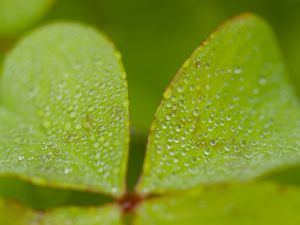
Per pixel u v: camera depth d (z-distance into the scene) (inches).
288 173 2.6
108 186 2.4
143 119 2.8
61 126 2.5
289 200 2.3
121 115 2.4
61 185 2.4
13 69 2.6
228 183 2.4
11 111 2.6
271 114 2.5
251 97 2.5
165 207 2.4
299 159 2.4
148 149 2.4
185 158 2.4
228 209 2.4
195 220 2.4
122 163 2.4
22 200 2.6
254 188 2.3
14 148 2.5
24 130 2.5
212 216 2.4
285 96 2.5
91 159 2.4
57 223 2.4
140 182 2.4
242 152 2.4
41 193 2.6
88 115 2.5
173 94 2.3
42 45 2.6
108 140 2.4
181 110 2.4
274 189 2.3
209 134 2.4
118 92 2.4
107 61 2.5
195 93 2.4
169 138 2.4
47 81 2.6
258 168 2.4
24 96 2.6
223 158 2.4
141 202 2.4
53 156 2.5
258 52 2.5
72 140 2.5
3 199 2.4
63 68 2.6
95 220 2.4
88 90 2.5
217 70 2.4
